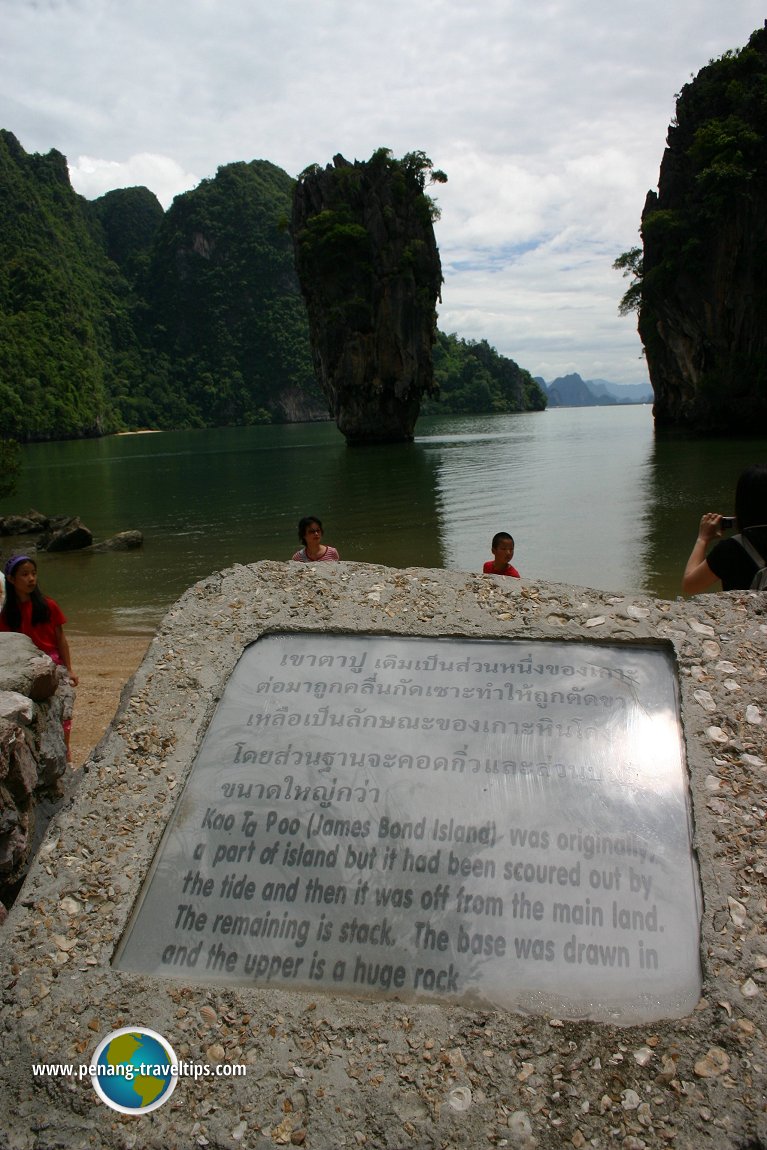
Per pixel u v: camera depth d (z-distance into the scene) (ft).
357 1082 6.11
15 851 9.09
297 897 7.23
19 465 71.67
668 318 166.40
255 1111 6.05
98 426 359.46
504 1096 5.98
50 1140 6.07
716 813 7.30
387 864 7.34
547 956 6.73
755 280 150.10
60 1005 6.66
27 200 449.89
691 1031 6.17
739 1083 5.89
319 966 6.85
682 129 168.55
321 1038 6.36
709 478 86.84
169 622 9.62
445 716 8.32
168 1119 6.08
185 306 524.52
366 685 8.71
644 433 192.34
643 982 6.54
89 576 49.19
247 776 8.09
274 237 538.88
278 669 9.00
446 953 6.82
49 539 62.64
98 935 7.05
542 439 186.29
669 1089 5.92
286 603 9.62
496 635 8.96
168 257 532.73
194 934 7.11
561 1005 6.47
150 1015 6.59
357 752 8.13
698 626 8.83
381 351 185.57
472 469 113.80
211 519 76.07
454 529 61.11
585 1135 5.78
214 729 8.55
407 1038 6.31
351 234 176.86
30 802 9.57
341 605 9.52
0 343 330.34
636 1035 6.21
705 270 156.87
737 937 6.55
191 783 8.13
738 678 8.31
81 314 400.47
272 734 8.40
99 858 7.57
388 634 9.15
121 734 8.55
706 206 152.15
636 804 7.54
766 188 147.43
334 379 190.70
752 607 8.98
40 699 10.50
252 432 360.89
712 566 9.87
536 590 9.47
